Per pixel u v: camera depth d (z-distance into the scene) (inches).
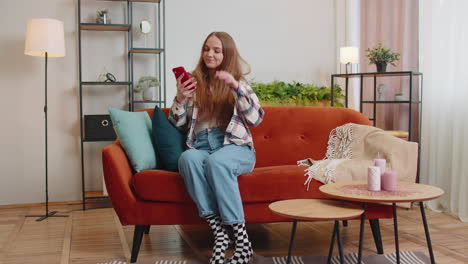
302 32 184.1
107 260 94.4
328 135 115.6
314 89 168.4
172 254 97.6
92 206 152.9
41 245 106.7
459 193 128.2
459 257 93.6
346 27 182.1
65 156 159.8
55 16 157.4
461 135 130.0
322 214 68.1
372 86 170.2
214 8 173.9
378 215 94.4
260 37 179.8
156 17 166.9
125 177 92.9
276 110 118.4
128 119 99.8
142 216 91.8
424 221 77.2
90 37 161.2
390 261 90.1
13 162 155.4
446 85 135.6
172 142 98.6
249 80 179.5
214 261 84.0
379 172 73.3
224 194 84.4
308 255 95.4
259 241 106.6
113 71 163.6
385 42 163.6
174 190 91.5
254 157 96.3
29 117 156.3
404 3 154.8
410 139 141.0
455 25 132.2
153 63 166.7
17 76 154.9
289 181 93.5
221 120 96.7
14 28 154.0
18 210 148.8
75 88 159.8
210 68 98.7
